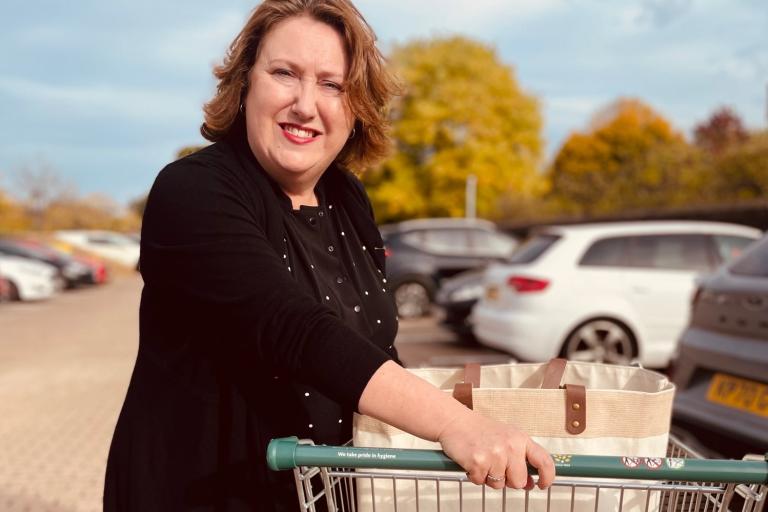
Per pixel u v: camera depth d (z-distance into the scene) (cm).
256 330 120
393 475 130
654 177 2675
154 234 131
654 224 721
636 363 168
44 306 1680
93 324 1283
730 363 336
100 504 402
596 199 2903
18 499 409
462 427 111
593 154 4625
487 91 3341
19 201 5069
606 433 135
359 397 114
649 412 135
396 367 117
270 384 136
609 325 684
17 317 1426
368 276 165
